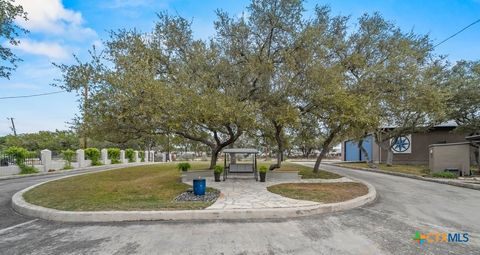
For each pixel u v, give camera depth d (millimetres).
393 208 6973
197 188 8266
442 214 6348
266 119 12820
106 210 6141
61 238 4766
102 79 9242
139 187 9914
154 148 41188
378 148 25156
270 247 4273
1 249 4281
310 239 4637
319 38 11969
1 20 10750
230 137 14375
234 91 12391
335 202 7055
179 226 5418
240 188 9656
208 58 12156
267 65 11797
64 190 9297
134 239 4672
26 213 6469
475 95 16828
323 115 12695
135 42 10797
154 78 9852
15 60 12297
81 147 26375
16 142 37219
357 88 12898
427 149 23484
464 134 20969
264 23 12336
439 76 17188
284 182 11422
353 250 4145
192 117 9758
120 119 9711
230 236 4793
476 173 14477
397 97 13492
